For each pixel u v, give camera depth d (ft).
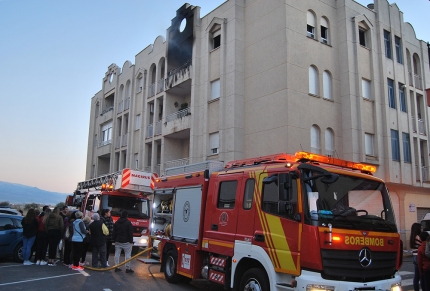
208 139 66.85
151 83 91.20
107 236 40.42
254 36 63.21
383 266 20.42
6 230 38.14
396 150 68.33
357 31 65.31
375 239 20.42
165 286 30.04
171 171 36.52
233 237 24.47
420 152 75.56
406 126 71.77
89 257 45.03
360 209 21.31
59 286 27.94
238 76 63.26
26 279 29.89
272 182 21.44
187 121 71.46
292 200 20.56
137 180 50.52
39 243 37.78
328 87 62.44
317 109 59.36
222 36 66.44
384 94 67.46
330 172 21.09
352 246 19.42
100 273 34.01
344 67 63.52
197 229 28.81
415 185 70.23
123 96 104.53
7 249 37.73
